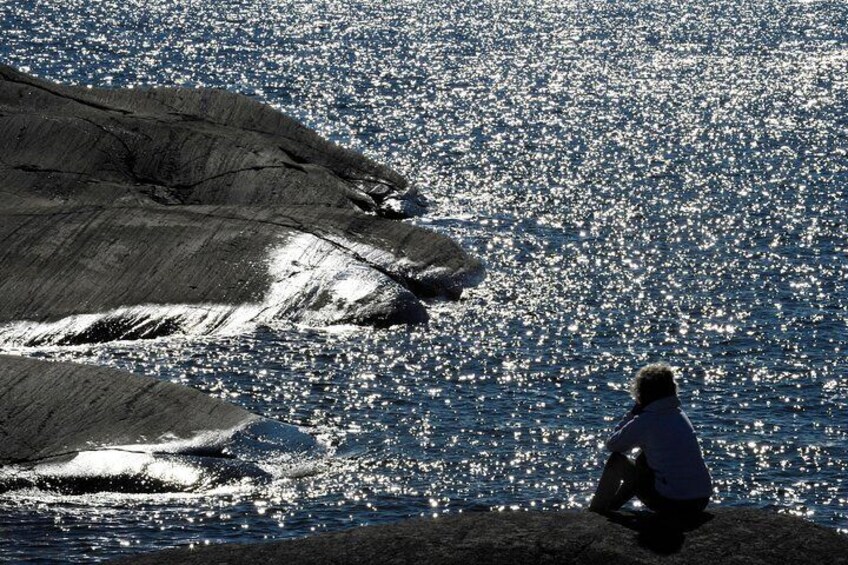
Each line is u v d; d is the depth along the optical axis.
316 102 79.12
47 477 21.38
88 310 31.55
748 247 43.28
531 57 111.31
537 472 23.28
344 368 29.48
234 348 30.59
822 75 99.12
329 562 11.79
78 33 115.31
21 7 139.12
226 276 33.12
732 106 81.56
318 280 33.44
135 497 21.17
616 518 12.28
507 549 11.68
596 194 52.59
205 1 166.00
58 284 32.12
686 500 12.16
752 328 33.72
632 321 34.25
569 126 72.19
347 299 33.03
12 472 21.44
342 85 87.50
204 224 34.69
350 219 37.09
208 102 50.81
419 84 89.56
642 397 12.37
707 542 11.70
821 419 26.66
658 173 57.88
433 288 35.78
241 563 11.90
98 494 21.23
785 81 95.00
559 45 123.00
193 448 22.48
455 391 28.08
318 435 24.88
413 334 32.34
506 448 24.47
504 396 27.83
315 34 127.88
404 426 25.61
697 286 38.09
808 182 55.81
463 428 25.55
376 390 28.00
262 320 32.31
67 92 48.03
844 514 21.77
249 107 50.72
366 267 34.25
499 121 73.38
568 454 24.25
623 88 90.25
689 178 56.62
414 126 70.62
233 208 36.53
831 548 11.70
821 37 133.62
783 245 43.62
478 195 52.03
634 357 31.08
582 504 21.77
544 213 48.69
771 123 74.50
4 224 33.97
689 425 12.30
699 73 100.25
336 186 44.88
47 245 33.19
